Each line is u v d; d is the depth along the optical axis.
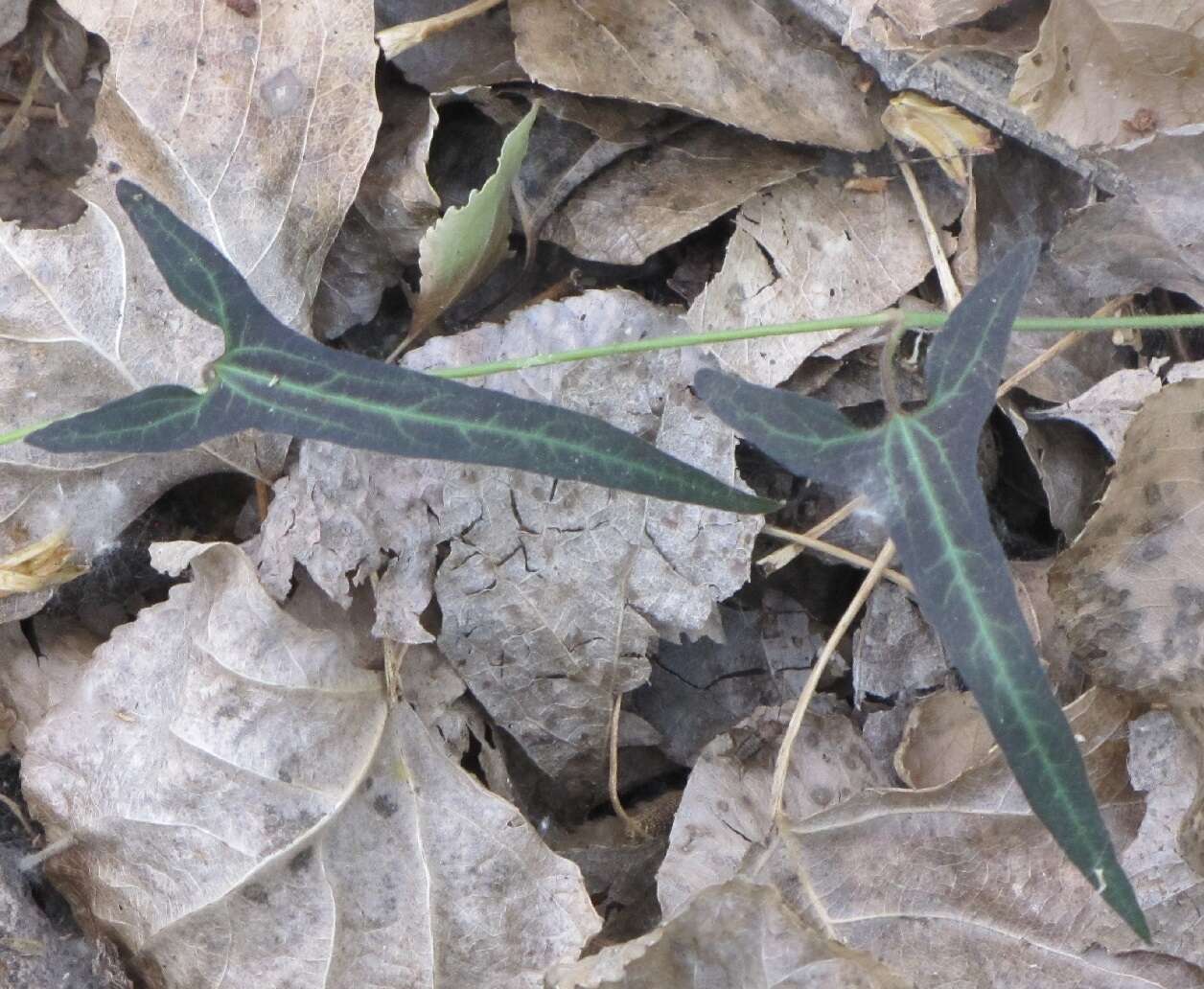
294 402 0.58
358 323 0.63
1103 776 0.61
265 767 0.60
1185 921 0.60
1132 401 0.62
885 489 0.57
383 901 0.60
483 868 0.60
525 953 0.60
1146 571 0.60
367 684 0.60
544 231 0.63
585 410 0.62
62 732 0.60
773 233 0.63
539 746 0.62
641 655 0.61
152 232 0.58
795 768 0.61
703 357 0.62
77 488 0.61
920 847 0.60
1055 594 0.61
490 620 0.61
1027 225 0.63
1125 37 0.61
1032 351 0.63
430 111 0.62
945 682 0.62
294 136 0.62
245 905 0.60
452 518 0.61
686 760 0.62
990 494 0.64
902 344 0.63
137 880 0.60
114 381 0.61
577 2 0.63
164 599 0.62
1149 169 0.62
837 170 0.63
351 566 0.61
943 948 0.60
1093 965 0.60
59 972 0.59
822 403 0.57
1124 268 0.62
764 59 0.63
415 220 0.62
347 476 0.61
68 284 0.61
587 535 0.61
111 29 0.61
